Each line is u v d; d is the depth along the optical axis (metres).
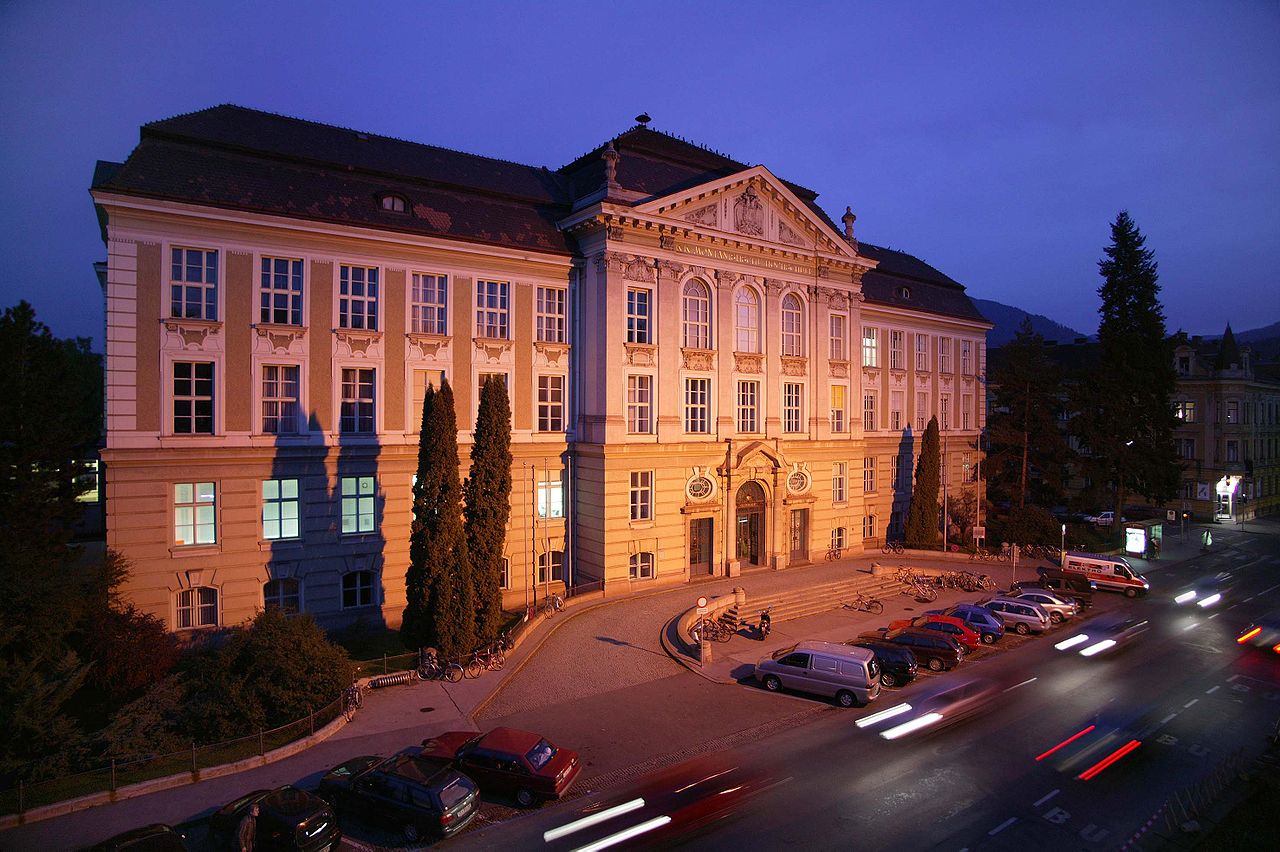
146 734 20.19
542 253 35.88
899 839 16.19
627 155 39.41
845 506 46.03
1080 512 69.06
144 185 27.08
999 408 66.44
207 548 28.58
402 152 36.75
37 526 24.92
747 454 39.88
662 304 37.03
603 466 35.25
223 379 28.88
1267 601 39.66
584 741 21.22
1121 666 28.67
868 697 24.00
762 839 16.14
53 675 20.17
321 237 30.64
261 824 15.12
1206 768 19.75
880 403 53.53
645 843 15.96
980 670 28.34
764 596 35.06
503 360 35.34
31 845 15.48
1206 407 71.44
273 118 33.75
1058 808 17.59
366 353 31.91
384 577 32.25
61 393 26.73
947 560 47.44
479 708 23.38
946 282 61.31
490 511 28.83
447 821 15.85
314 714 21.05
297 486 30.52
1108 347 58.22
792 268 42.41
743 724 22.62
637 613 33.19
